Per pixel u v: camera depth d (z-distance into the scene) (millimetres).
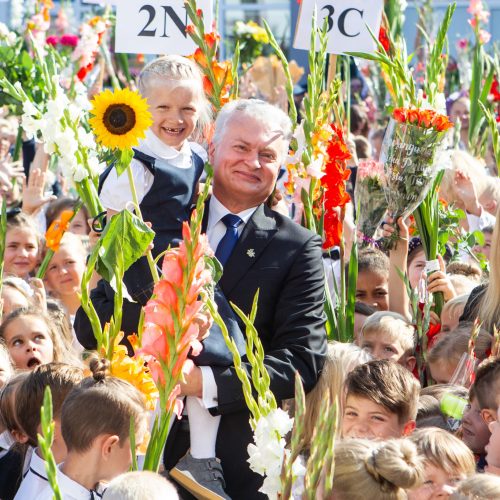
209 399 6406
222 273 6562
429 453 5703
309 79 8258
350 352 7543
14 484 6820
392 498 5039
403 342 8688
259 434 5242
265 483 5195
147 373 6328
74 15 25422
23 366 8578
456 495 5055
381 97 17375
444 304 9148
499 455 6297
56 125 6723
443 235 9734
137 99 6184
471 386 7043
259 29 18984
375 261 10250
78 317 7109
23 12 17766
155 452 5418
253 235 6824
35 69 13352
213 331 6465
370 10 9203
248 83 16719
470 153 13148
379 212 8766
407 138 8391
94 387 5930
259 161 6777
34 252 11180
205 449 6566
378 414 6863
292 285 6762
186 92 7371
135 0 8852
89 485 5871
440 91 9688
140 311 6684
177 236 6930
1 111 13719
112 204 6953
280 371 6500
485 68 15008
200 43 8492
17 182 14680
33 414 6578
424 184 8492
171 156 7203
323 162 8266
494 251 8195
